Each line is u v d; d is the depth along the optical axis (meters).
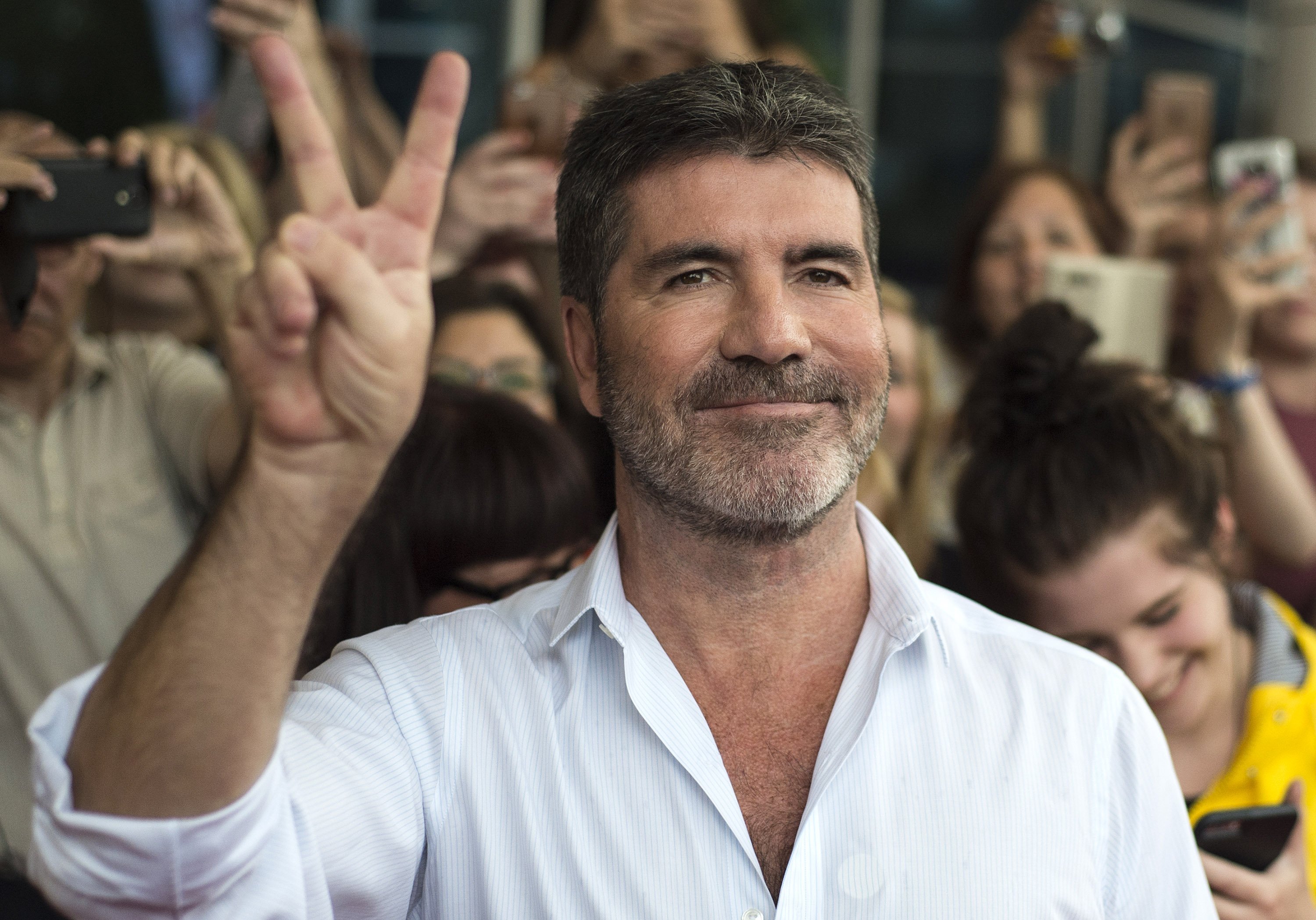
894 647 2.14
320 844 1.85
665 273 2.08
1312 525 4.65
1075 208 5.27
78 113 7.30
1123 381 3.18
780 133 2.08
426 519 3.00
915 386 4.55
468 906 2.07
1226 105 11.70
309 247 1.53
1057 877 2.06
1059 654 2.25
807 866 2.02
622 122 2.15
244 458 1.59
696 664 2.18
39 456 3.61
